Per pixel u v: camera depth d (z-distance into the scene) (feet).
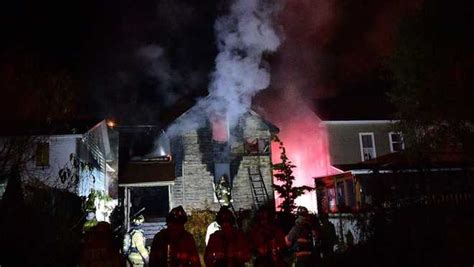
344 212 46.29
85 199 49.26
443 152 55.47
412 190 32.78
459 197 32.94
